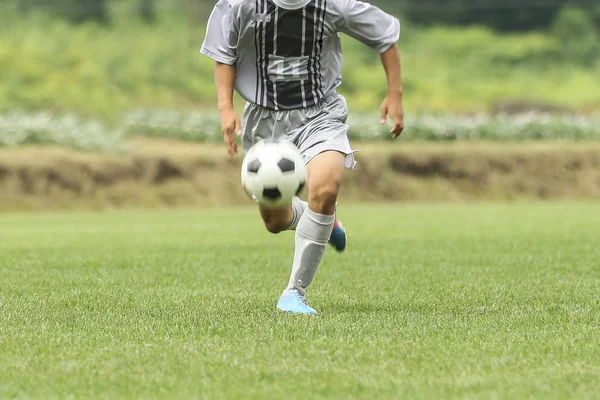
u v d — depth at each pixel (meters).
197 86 101.38
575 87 116.19
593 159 80.25
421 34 129.50
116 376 11.34
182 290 20.61
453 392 10.38
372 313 16.56
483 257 28.06
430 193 74.81
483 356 12.34
